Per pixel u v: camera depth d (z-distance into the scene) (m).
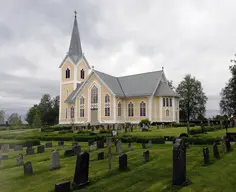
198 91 71.31
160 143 19.47
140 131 29.12
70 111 54.75
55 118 83.56
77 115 51.41
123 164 10.03
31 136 27.06
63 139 25.25
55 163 11.12
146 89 46.03
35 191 7.93
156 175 9.12
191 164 10.72
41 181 9.09
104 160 12.59
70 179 9.15
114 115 45.47
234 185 7.90
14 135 28.45
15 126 60.59
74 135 25.17
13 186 8.62
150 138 19.92
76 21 62.69
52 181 9.01
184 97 71.12
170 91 44.72
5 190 8.21
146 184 8.10
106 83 47.06
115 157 13.45
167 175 9.07
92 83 49.62
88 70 61.97
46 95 92.56
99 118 47.53
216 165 10.43
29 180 9.30
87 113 49.75
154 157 12.90
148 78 48.72
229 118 42.25
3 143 20.17
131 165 10.96
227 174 9.05
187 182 7.91
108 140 13.45
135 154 14.11
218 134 22.62
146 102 45.00
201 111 71.19
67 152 14.32
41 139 26.67
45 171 10.64
